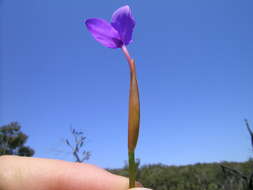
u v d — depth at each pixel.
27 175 0.13
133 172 0.10
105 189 0.14
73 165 0.14
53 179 0.14
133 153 0.10
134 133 0.09
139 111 0.09
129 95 0.10
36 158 0.14
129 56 0.10
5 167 0.13
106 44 0.10
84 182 0.14
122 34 0.10
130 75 0.10
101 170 0.15
